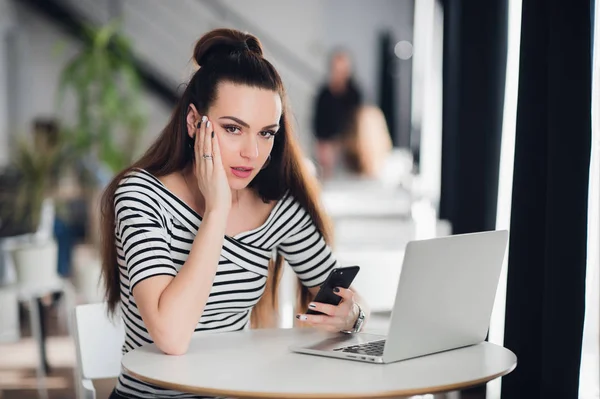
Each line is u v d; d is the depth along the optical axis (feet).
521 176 9.07
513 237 9.18
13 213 23.72
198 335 7.50
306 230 8.25
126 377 7.40
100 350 8.30
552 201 8.34
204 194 7.04
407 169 26.32
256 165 7.38
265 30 36.32
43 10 34.19
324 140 32.40
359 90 32.78
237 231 7.81
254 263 7.84
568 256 8.24
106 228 7.70
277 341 7.23
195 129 7.38
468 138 13.21
